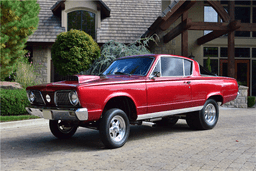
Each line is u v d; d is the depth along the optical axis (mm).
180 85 6027
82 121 4934
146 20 17391
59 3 16031
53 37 15633
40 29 15969
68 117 4621
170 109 5875
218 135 6109
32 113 5348
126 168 3869
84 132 6980
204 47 17562
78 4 16484
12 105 9219
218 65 17625
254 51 17969
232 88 7449
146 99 5395
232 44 13656
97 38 16000
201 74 6777
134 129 7273
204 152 4629
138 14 17844
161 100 5656
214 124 6961
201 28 13242
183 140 5656
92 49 13203
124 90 5055
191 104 6293
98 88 4703
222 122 8164
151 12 18109
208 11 17734
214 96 7102
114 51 13703
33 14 11648
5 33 11039
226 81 7305
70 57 12711
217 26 13391
